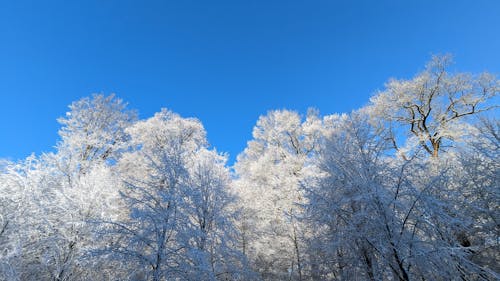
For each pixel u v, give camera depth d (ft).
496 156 21.39
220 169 37.58
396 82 49.24
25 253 25.68
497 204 21.12
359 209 19.48
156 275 20.30
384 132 21.85
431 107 46.57
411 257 15.51
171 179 25.38
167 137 48.14
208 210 29.48
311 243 21.83
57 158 38.22
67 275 24.40
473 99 43.16
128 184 24.62
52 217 28.09
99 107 55.77
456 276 15.24
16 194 26.91
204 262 20.71
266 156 53.26
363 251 18.51
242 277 27.27
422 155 19.47
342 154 20.99
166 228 22.49
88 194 29.58
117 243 22.24
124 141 58.08
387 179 18.80
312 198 20.25
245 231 36.94
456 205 20.70
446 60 46.47
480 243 20.92
